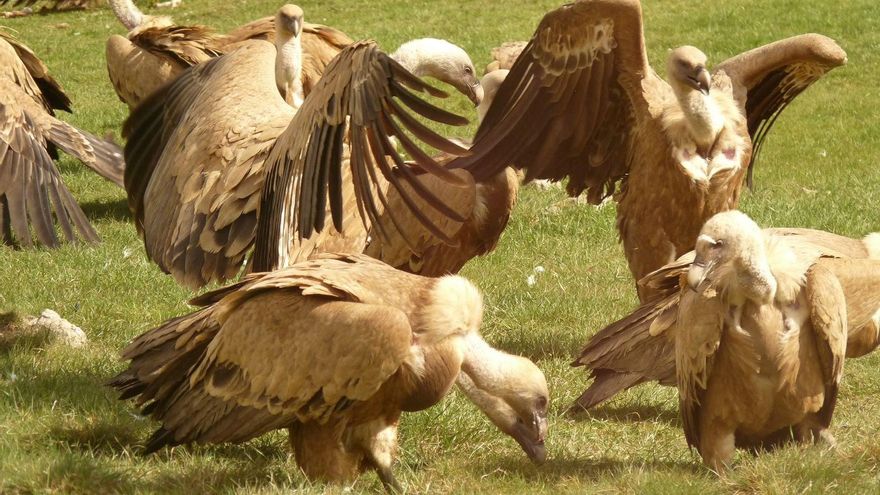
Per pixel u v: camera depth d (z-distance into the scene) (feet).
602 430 36.65
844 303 30.81
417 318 28.84
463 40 120.37
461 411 36.01
